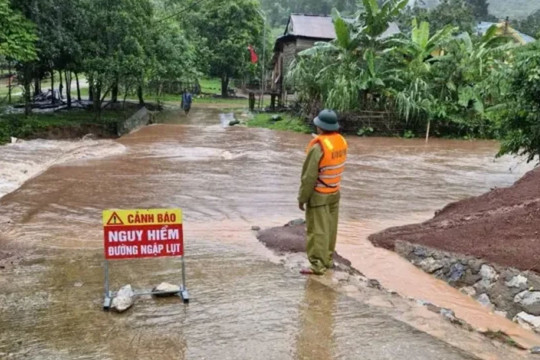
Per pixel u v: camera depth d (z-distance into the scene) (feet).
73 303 14.42
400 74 79.56
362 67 79.66
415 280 19.51
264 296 15.31
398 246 22.65
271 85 135.03
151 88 132.87
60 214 27.12
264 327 13.19
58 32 63.31
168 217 14.14
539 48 34.40
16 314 13.65
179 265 18.08
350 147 63.77
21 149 51.24
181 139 63.21
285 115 93.30
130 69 73.61
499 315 16.69
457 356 12.10
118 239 13.92
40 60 66.03
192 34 151.84
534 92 34.24
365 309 14.64
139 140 61.77
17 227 24.31
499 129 39.37
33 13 61.11
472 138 77.56
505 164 51.26
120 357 11.48
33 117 67.92
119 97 129.18
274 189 35.22
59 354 11.56
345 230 26.09
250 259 19.07
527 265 17.62
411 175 43.65
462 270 19.20
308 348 12.16
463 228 22.62
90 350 11.76
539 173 29.84
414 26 84.02
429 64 81.82
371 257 21.86
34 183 35.27
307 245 17.71
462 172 45.98
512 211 23.16
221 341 12.35
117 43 72.08
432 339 12.94
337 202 17.87
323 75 77.92
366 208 31.22
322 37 99.35
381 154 57.67
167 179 37.70
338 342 12.52
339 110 75.41
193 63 135.03
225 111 112.57
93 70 70.74
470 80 78.74
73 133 66.44
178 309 14.15
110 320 13.35
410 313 14.78
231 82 190.80
